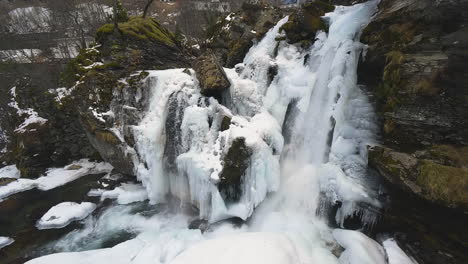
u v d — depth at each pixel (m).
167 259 5.19
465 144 3.73
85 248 6.26
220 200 6.03
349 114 5.72
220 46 12.09
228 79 7.67
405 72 4.39
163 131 7.41
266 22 10.60
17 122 12.95
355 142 5.41
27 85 13.55
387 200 4.69
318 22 8.01
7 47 20.88
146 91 8.48
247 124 6.64
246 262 4.19
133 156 8.19
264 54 8.83
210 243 4.75
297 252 4.64
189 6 31.03
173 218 6.89
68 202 8.00
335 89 6.14
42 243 6.53
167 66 10.52
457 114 3.75
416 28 4.58
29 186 9.80
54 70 16.48
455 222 3.72
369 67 5.80
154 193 7.55
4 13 26.47
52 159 11.53
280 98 7.67
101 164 11.30
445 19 4.07
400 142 4.52
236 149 5.90
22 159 11.00
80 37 22.14
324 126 6.34
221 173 5.91
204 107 7.17
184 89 7.44
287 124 7.31
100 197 8.30
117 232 6.67
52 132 11.59
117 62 9.22
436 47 4.11
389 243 4.53
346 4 9.13
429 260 4.09
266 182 6.12
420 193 3.73
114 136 8.41
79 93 8.73
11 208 8.43
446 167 3.56
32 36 22.31
